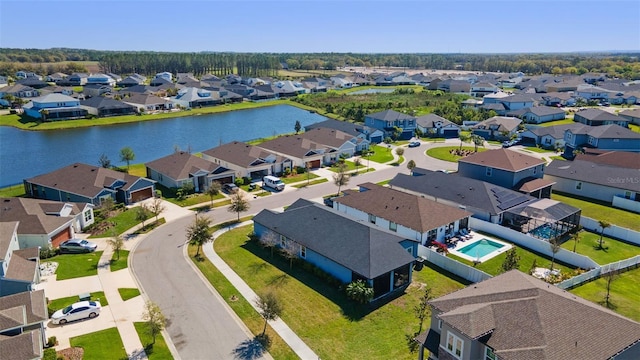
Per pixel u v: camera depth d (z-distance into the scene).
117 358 31.92
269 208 64.62
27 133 125.75
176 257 48.66
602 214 62.88
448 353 28.67
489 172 69.44
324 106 170.75
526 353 25.27
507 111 140.00
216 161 83.69
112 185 65.69
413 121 118.56
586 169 71.38
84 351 32.53
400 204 55.72
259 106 181.50
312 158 86.25
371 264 40.69
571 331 26.33
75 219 55.50
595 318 27.16
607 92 167.50
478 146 105.62
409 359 32.41
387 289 41.75
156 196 69.12
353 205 58.94
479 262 48.00
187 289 41.94
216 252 50.03
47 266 45.94
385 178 80.31
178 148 99.50
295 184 76.75
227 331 35.62
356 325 36.59
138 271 45.41
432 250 47.69
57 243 51.31
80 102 151.38
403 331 35.84
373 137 110.50
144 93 174.25
